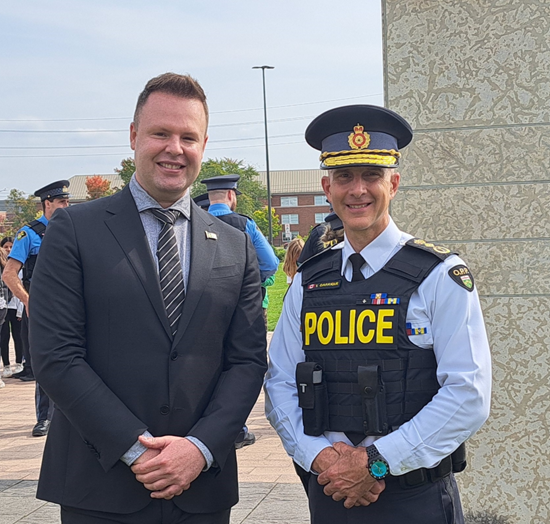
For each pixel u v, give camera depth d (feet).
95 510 7.85
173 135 8.21
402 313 7.71
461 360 7.55
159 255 8.29
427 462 7.47
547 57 11.19
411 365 7.68
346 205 8.14
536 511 11.35
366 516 7.79
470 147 11.51
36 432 20.16
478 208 11.51
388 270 7.96
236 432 8.11
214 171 225.35
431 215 11.69
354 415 7.76
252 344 8.64
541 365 11.32
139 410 7.88
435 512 7.72
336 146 8.10
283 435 8.32
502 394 11.44
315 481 8.20
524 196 11.35
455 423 7.44
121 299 7.93
